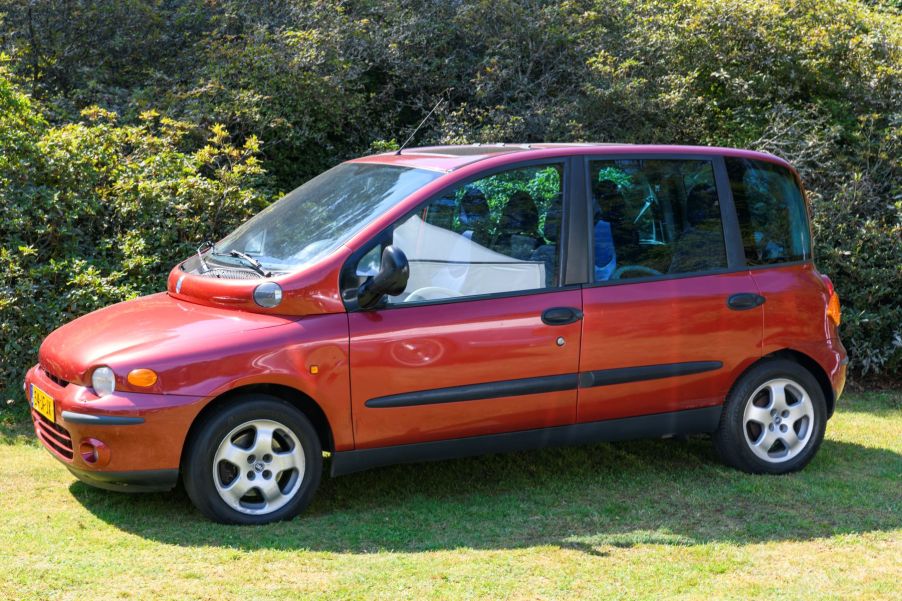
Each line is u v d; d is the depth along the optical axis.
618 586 3.99
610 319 5.19
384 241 4.86
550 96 11.76
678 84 11.15
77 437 4.50
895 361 8.77
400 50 11.72
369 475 5.59
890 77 11.12
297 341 4.63
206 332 4.62
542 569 4.15
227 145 9.08
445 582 3.97
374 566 4.12
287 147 11.12
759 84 11.38
